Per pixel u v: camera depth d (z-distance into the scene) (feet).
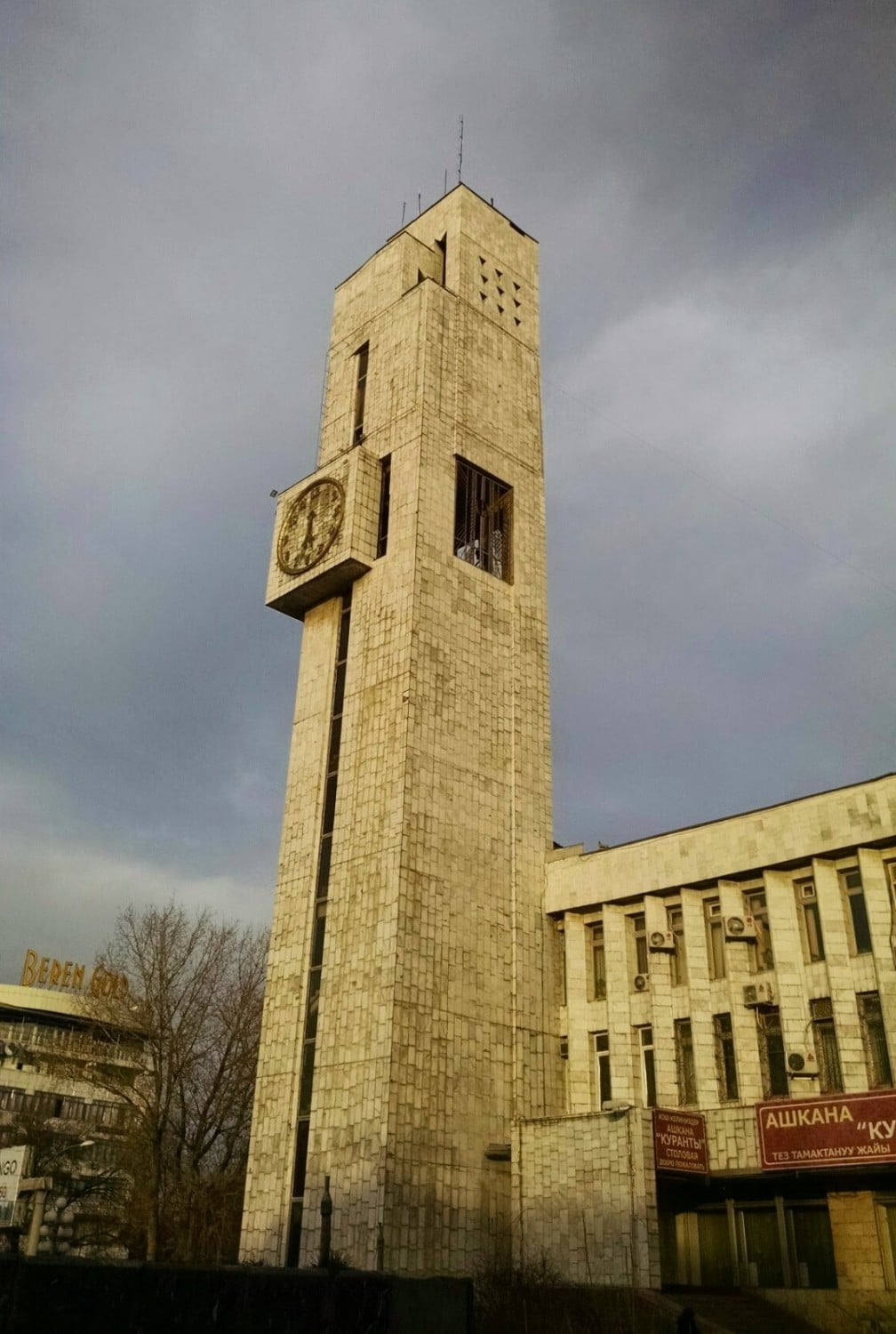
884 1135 100.94
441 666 145.38
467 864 137.69
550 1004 139.85
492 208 191.11
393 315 175.01
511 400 175.94
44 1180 103.40
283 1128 128.06
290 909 141.90
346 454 161.27
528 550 166.50
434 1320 66.59
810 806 126.11
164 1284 55.83
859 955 118.21
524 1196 120.67
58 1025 291.79
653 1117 113.91
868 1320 99.91
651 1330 98.22
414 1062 121.70
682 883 134.00
